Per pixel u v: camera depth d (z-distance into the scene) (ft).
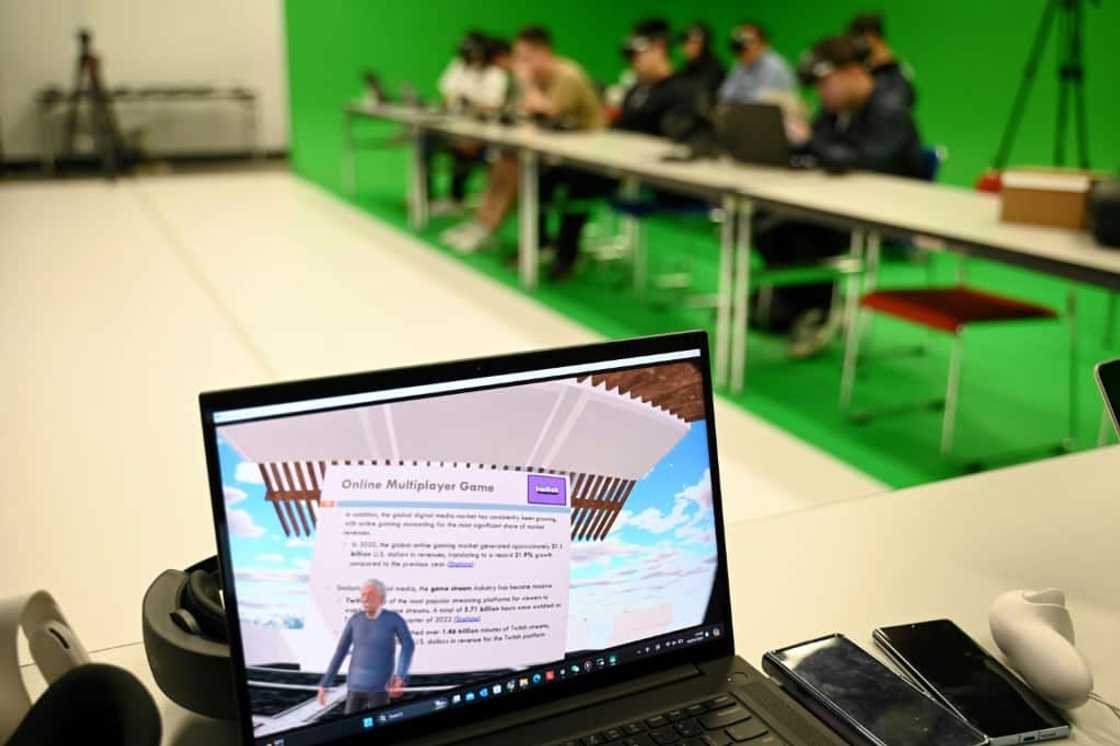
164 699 2.96
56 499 8.60
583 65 31.22
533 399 2.70
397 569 2.53
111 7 29.63
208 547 7.82
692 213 15.81
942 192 11.60
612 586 2.78
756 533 4.03
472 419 2.62
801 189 11.68
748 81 19.65
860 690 2.87
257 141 32.50
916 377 13.17
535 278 17.65
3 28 28.71
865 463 10.28
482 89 23.61
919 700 2.82
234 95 31.07
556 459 2.72
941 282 17.98
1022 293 17.47
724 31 30.91
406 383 2.56
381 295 16.28
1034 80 20.80
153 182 28.27
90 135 29.91
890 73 14.10
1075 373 11.59
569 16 30.68
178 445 9.84
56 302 15.19
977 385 12.85
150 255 18.67
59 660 2.55
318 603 2.44
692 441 2.91
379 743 2.49
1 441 9.88
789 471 9.85
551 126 18.21
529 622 2.66
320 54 29.04
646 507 2.83
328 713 2.43
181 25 30.55
